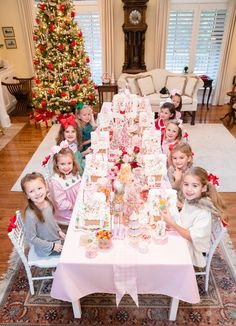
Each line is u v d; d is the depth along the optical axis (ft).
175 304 5.95
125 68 20.11
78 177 7.43
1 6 18.81
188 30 19.45
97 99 19.76
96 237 5.24
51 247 6.12
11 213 10.05
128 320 6.35
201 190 5.82
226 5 18.57
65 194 7.14
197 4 18.57
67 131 9.53
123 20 19.20
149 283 5.28
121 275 5.07
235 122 17.95
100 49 20.40
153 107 17.70
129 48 19.42
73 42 15.25
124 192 5.81
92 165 7.34
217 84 20.94
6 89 19.69
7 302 6.79
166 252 5.16
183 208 6.18
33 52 20.06
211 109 20.85
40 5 14.53
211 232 6.14
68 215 7.23
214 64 20.67
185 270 4.97
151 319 6.37
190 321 6.31
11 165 13.33
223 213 5.81
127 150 8.23
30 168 12.98
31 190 5.77
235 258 7.90
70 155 7.11
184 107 17.24
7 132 17.15
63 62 15.47
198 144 15.14
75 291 5.30
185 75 18.71
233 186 11.35
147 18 19.02
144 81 18.15
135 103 10.38
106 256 5.10
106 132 9.09
